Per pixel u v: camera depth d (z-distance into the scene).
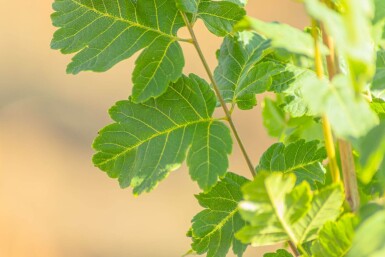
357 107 0.54
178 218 2.92
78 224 2.88
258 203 0.55
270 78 0.65
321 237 0.57
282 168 0.66
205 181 0.63
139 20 0.65
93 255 2.79
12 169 3.05
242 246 0.65
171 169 0.63
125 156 0.64
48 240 2.80
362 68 0.53
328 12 0.52
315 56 0.56
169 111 0.64
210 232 0.65
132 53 0.64
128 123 0.64
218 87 0.67
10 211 2.87
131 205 2.95
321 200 0.57
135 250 2.80
